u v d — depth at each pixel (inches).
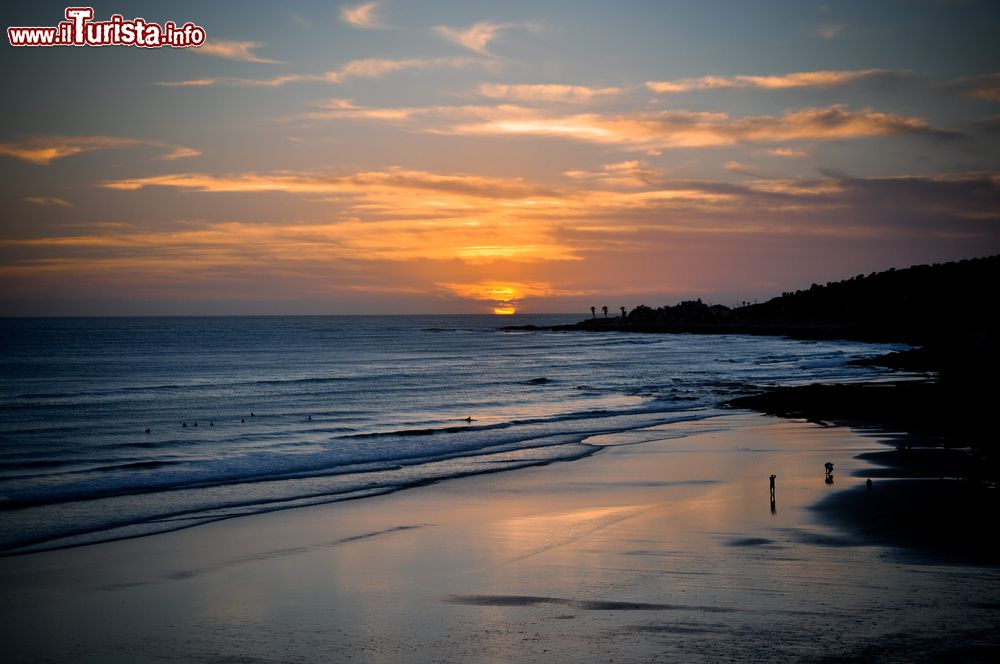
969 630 434.9
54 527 735.7
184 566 607.2
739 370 2942.9
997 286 6250.0
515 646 434.6
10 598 534.9
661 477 951.6
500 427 1470.2
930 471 922.1
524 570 577.0
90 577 581.3
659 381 2509.8
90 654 441.7
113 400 1996.8
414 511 793.6
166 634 467.8
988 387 1688.0
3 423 1542.8
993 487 814.5
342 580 564.7
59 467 1062.4
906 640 422.9
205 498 866.8
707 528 683.4
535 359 3900.1
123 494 888.3
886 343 5029.5
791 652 411.8
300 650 439.8
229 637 461.4
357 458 1137.4
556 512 774.5
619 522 718.5
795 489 837.8
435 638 450.3
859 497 781.9
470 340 6550.2
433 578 564.4
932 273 7352.4
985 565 553.9
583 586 533.6
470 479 970.1
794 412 1619.1
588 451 1181.7
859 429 1350.9
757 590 511.5
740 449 1160.8
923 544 610.2
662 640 434.6
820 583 521.7
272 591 542.9
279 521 755.4
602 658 414.0
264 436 1354.6
